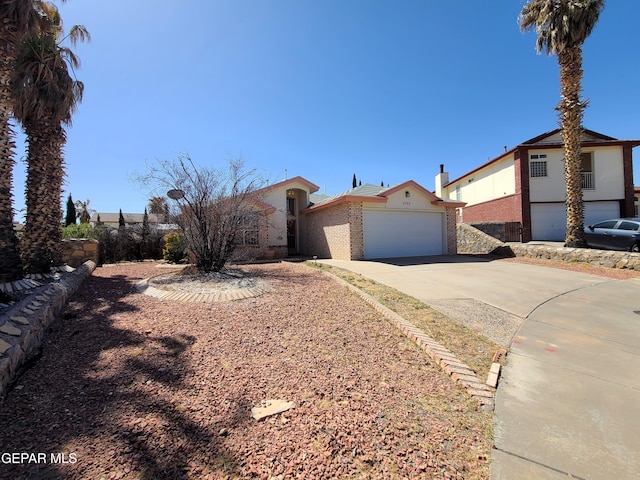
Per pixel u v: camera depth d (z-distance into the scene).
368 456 2.44
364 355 4.27
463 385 3.55
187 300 6.58
